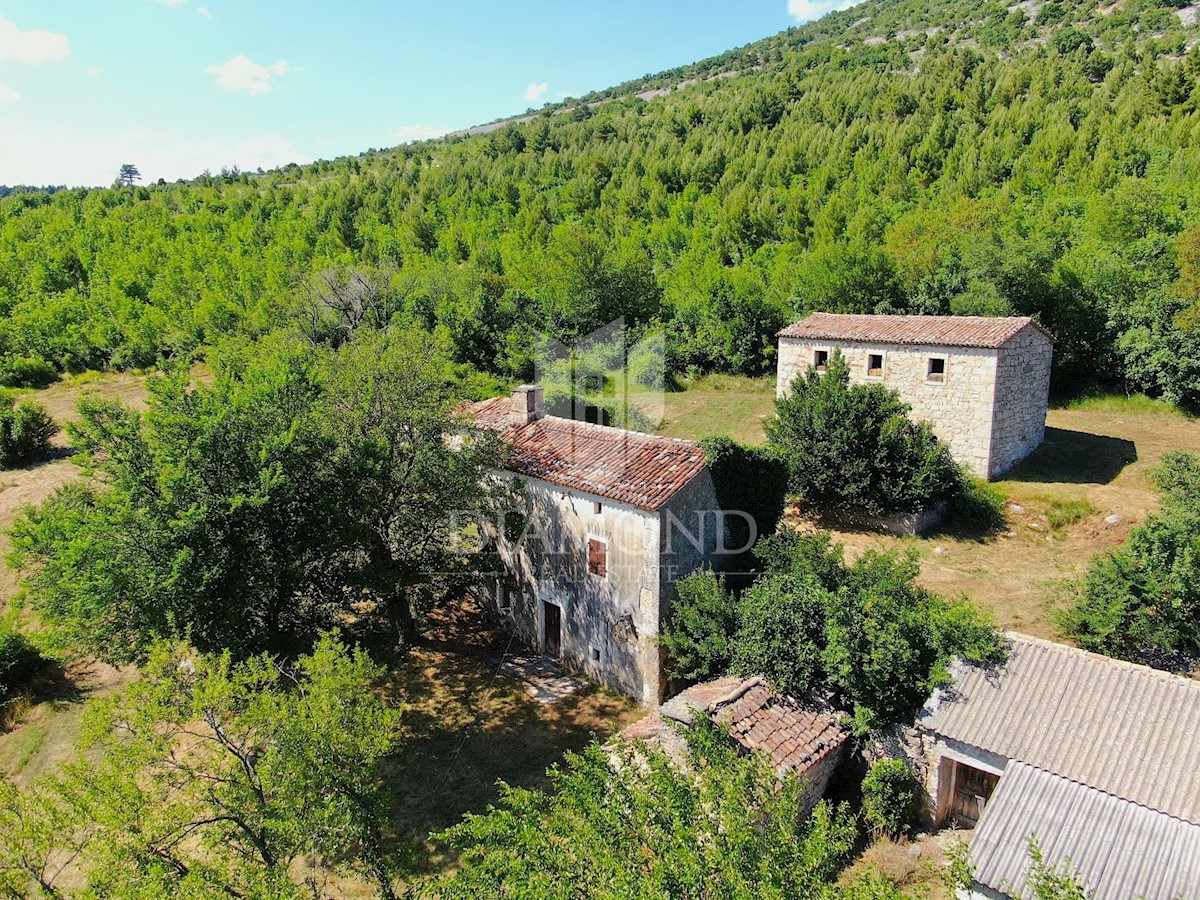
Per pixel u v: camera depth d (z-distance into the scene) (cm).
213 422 1486
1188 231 3494
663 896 646
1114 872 959
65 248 7038
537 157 10594
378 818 1076
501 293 4828
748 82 13562
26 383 5078
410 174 10712
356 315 4422
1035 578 2117
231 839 1029
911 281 4381
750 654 1439
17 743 1709
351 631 1884
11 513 2850
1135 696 1188
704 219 6944
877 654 1305
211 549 1439
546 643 1966
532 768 1556
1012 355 2686
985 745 1178
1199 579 1447
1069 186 5497
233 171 14200
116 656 1431
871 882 702
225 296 5225
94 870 932
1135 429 3206
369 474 1673
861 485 2416
